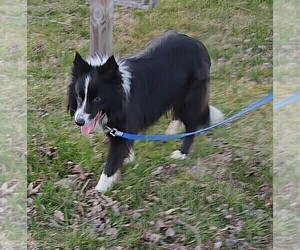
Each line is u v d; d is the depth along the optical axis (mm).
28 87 5270
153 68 4562
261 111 5016
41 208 4477
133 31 5574
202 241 4145
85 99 4230
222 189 4488
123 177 4613
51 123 5008
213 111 4887
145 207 4414
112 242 4199
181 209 4379
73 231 4309
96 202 4469
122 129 4434
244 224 4234
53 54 5484
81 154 4801
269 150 4750
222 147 4809
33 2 5855
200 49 4754
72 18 5723
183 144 4816
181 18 5723
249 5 5895
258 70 5406
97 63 4379
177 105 4762
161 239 4180
